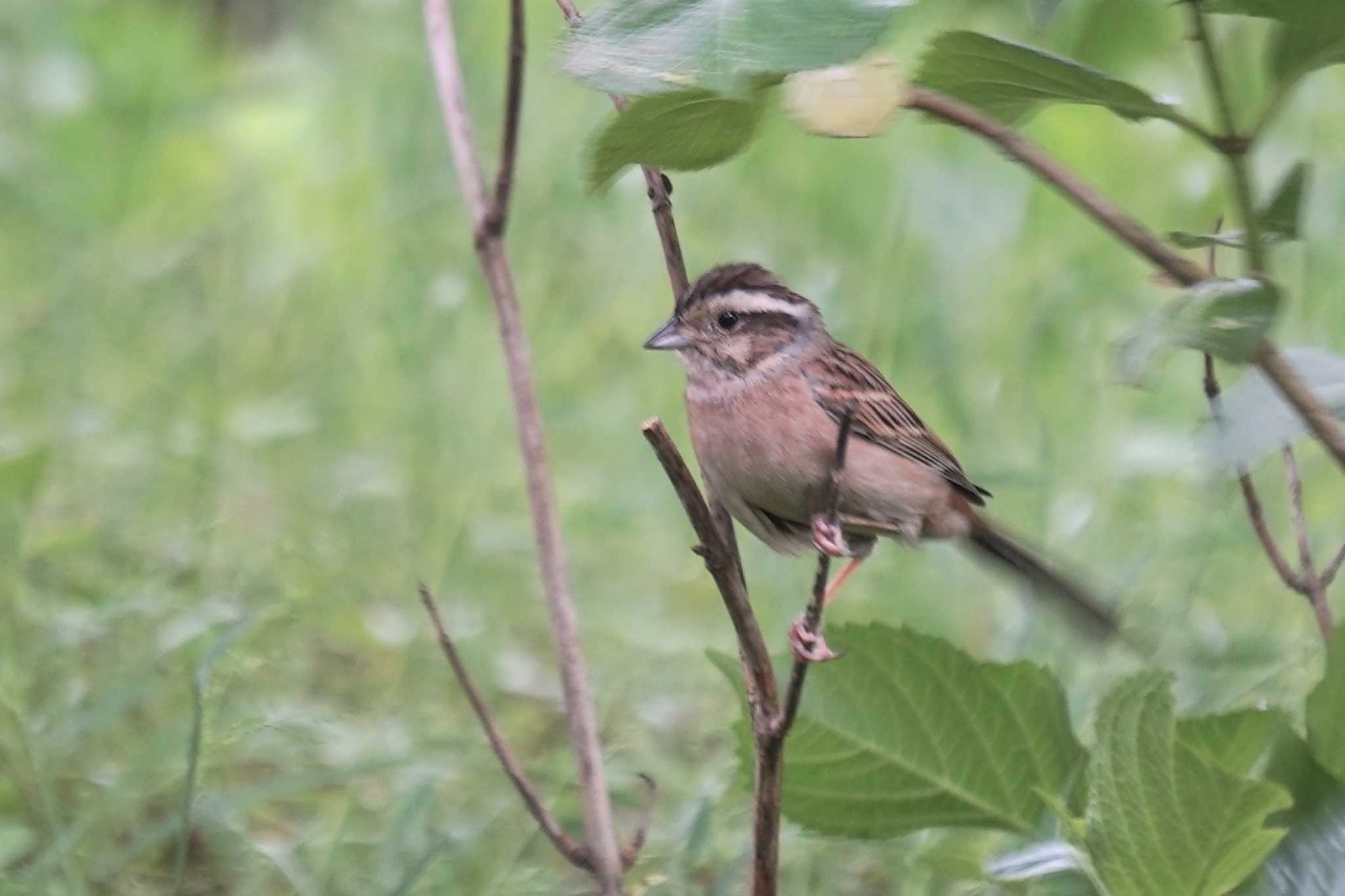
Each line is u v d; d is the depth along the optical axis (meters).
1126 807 5.92
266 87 18.58
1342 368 6.46
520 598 11.66
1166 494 11.92
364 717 9.94
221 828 8.24
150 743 8.79
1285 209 6.23
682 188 16.05
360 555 11.70
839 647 7.34
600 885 7.31
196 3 20.50
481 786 9.32
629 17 5.26
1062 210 15.56
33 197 16.16
